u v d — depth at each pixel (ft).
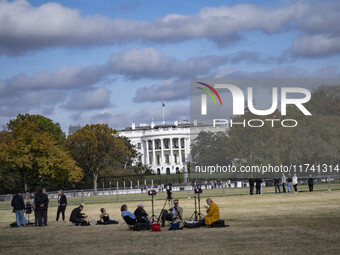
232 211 132.87
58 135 428.56
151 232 92.43
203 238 78.95
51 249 73.41
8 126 386.52
